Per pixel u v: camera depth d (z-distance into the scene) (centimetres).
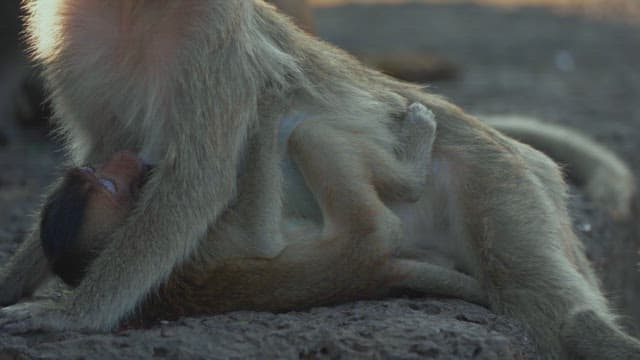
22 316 883
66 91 991
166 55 927
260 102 960
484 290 979
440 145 1025
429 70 2581
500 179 1008
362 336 855
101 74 959
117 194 931
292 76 988
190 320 888
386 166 970
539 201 1012
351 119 993
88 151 1023
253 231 918
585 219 1381
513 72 2727
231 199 929
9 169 1711
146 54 934
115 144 1002
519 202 998
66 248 918
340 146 950
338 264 926
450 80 2602
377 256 932
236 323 877
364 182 944
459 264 1030
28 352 834
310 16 1596
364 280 937
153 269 893
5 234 1264
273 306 920
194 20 921
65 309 888
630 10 3859
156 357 826
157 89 929
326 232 934
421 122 1005
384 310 916
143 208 908
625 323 1379
